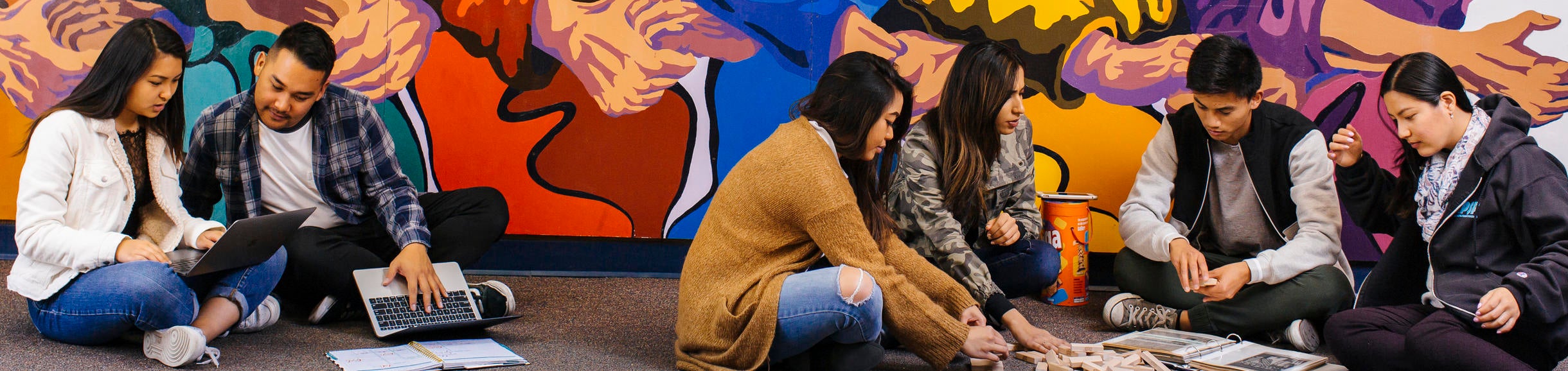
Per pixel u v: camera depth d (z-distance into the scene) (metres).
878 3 3.36
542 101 3.38
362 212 2.84
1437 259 2.12
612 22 3.36
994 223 2.73
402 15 3.33
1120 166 3.42
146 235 2.28
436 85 3.35
